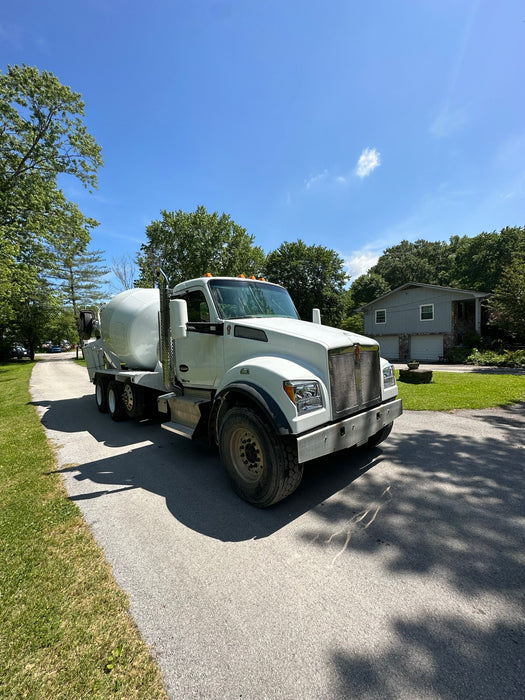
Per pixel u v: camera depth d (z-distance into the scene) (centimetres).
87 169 1986
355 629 179
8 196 1781
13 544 269
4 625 189
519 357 1788
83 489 370
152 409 656
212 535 274
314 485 359
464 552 241
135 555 251
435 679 150
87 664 164
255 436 308
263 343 359
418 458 429
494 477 368
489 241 3834
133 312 642
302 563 236
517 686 146
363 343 362
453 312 2444
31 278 1870
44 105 1798
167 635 180
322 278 3556
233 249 3400
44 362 3158
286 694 146
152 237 3362
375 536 265
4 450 516
